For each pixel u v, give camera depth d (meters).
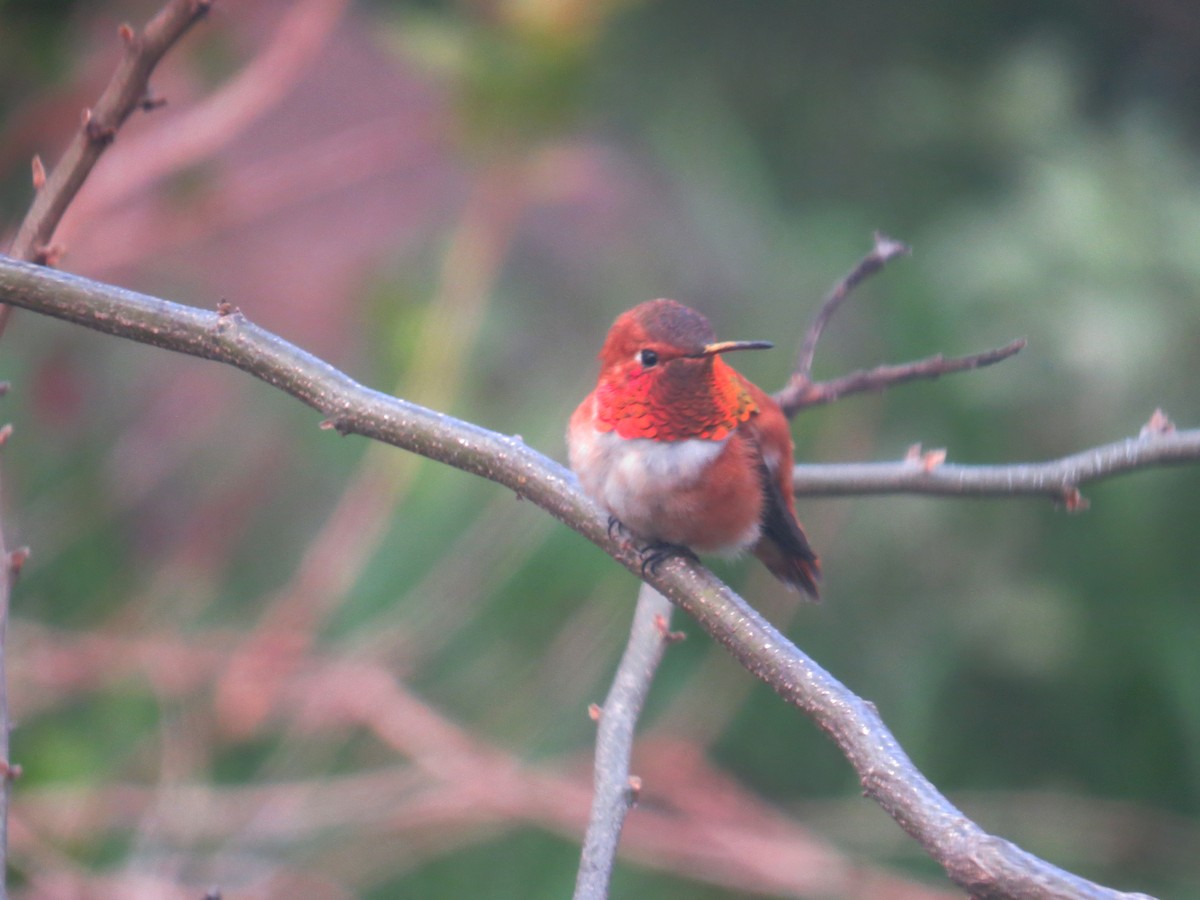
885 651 11.05
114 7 11.93
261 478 11.70
